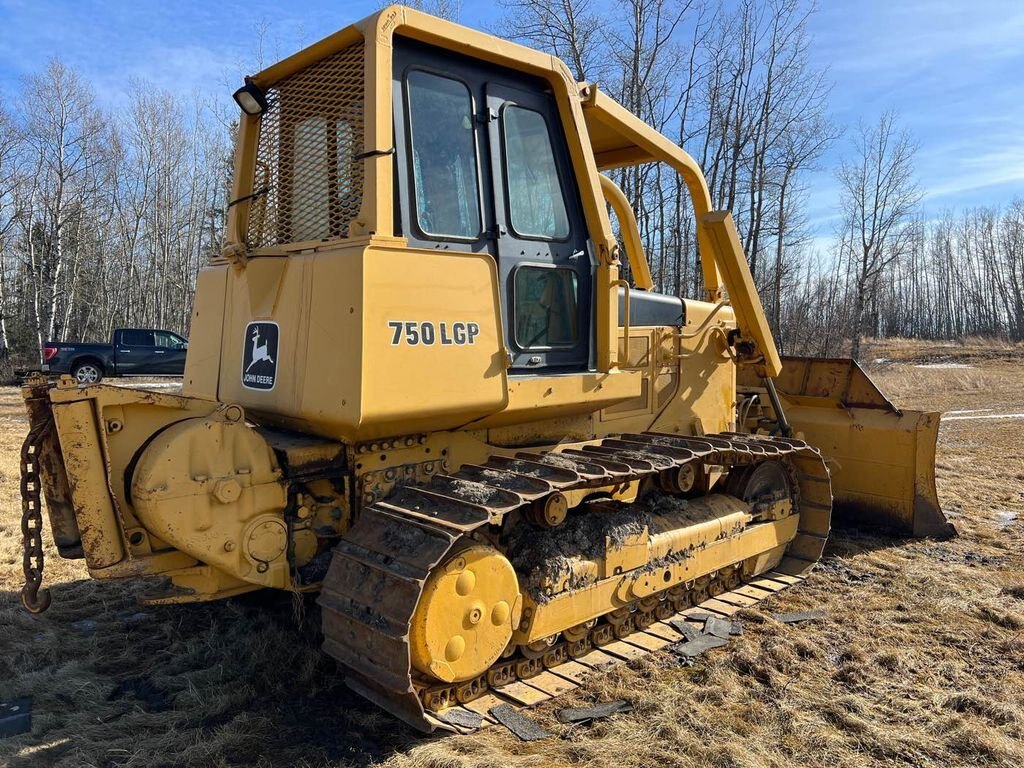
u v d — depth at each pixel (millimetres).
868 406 6336
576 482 3279
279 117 3654
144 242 35062
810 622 4496
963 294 68562
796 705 3486
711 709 3420
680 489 4434
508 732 3195
